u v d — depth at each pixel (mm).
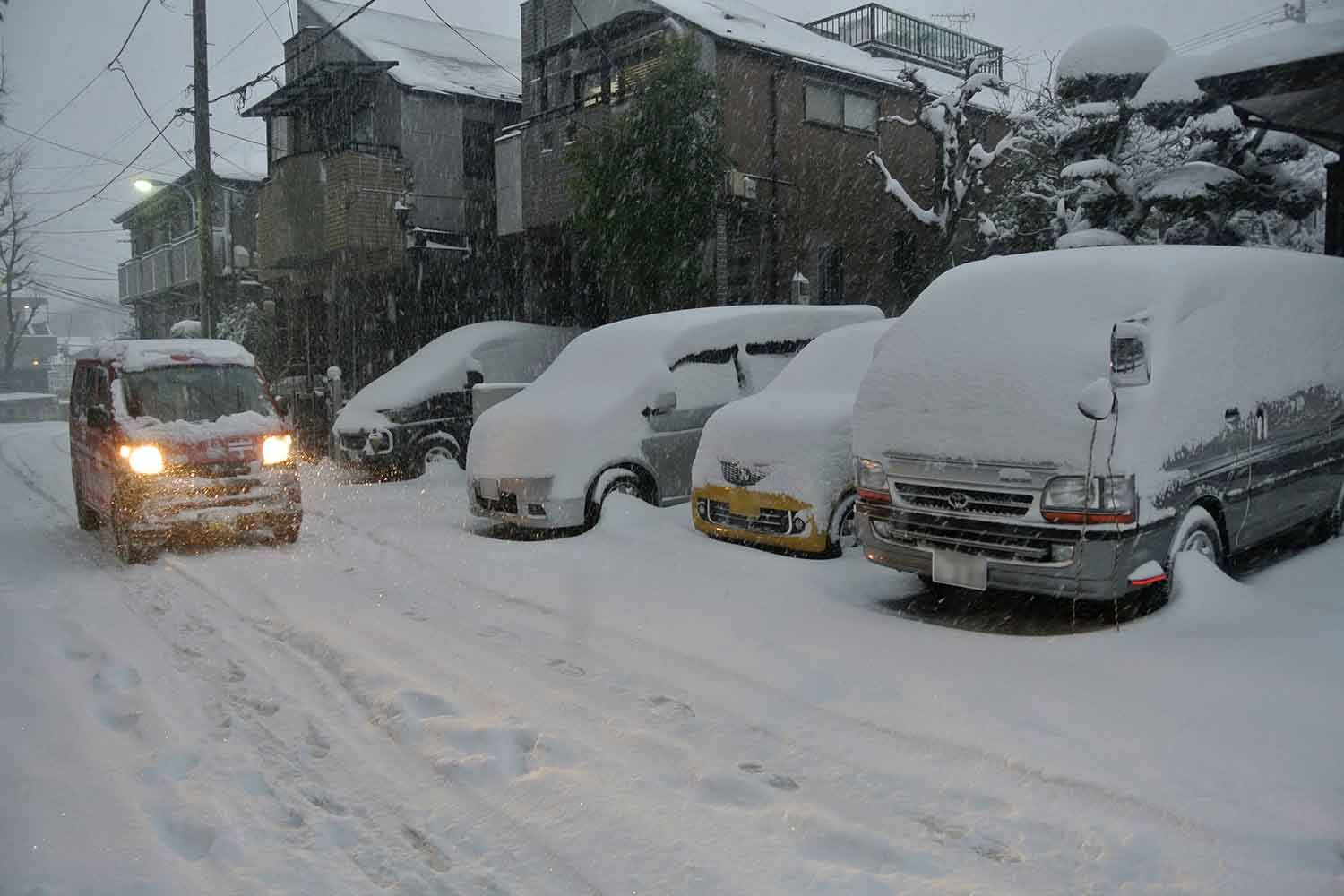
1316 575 6410
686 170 13938
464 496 11742
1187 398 5621
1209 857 3230
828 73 17031
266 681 5297
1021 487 5426
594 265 16859
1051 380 5512
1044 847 3357
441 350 14180
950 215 14391
